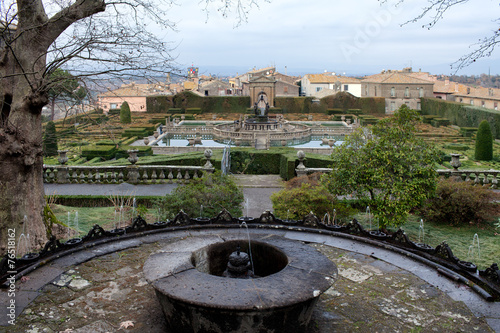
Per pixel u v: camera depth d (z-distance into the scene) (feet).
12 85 30.07
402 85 251.60
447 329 16.46
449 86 270.05
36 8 29.27
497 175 67.26
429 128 187.93
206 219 27.78
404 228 45.75
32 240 31.40
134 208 47.88
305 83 313.73
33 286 19.35
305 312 15.71
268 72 313.12
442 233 44.29
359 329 16.57
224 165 75.10
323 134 171.22
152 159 76.95
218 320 14.65
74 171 64.34
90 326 16.48
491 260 36.09
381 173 39.42
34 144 30.99
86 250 23.59
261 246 20.70
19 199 30.81
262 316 14.64
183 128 170.09
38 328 16.17
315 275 16.69
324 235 26.48
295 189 45.14
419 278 20.72
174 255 18.74
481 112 171.42
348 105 247.50
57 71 31.58
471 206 45.73
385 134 40.88
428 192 40.29
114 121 170.09
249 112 239.71
